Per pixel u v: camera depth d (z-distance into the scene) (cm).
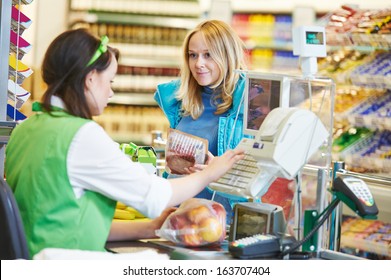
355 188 251
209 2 843
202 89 374
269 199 287
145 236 288
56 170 253
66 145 253
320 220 265
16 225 242
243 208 274
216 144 364
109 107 827
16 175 268
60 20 818
